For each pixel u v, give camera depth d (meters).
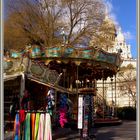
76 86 28.42
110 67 28.39
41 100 19.19
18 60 16.08
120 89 60.75
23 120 12.55
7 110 17.55
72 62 26.12
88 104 15.72
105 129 24.86
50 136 12.67
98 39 39.25
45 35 38.28
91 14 39.22
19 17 37.94
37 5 39.00
